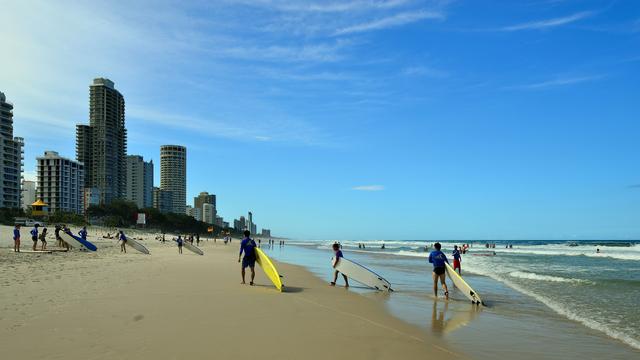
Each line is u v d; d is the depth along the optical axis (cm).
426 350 694
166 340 672
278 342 692
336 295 1285
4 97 12125
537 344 774
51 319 765
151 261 2291
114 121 16825
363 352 659
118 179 17175
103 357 575
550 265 2825
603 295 1384
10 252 2328
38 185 13312
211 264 2297
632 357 707
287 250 6544
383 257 4150
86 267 1705
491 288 1558
